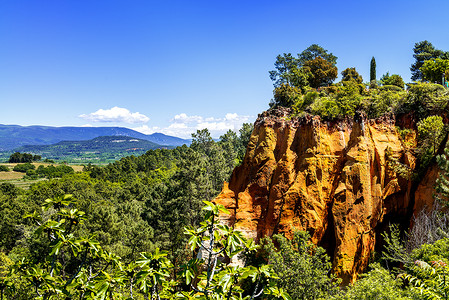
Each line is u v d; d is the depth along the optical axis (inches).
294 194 1264.8
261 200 1428.4
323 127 1347.2
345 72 2327.8
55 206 329.4
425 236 976.9
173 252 2081.7
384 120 1334.9
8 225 2466.8
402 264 1093.1
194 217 2071.9
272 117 1545.3
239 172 1596.9
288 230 1232.2
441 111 1327.5
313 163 1288.1
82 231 1743.4
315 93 1616.6
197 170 2127.2
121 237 2009.1
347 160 1263.5
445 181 1010.7
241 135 3708.2
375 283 672.4
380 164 1249.4
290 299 297.3
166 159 6378.0
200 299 278.4
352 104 1406.3
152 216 2522.1
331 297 783.7
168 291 354.9
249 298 293.3
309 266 946.7
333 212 1216.2
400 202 1270.9
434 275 509.4
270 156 1453.0
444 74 1867.6
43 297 331.0
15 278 478.6
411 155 1273.4
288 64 2292.1
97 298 311.0
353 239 1170.6
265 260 1256.8
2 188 3806.6
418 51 2829.7
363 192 1197.7
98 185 4224.9
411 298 569.0
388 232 1254.3
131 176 5137.8
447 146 1135.6
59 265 340.5
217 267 327.0
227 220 1473.9
